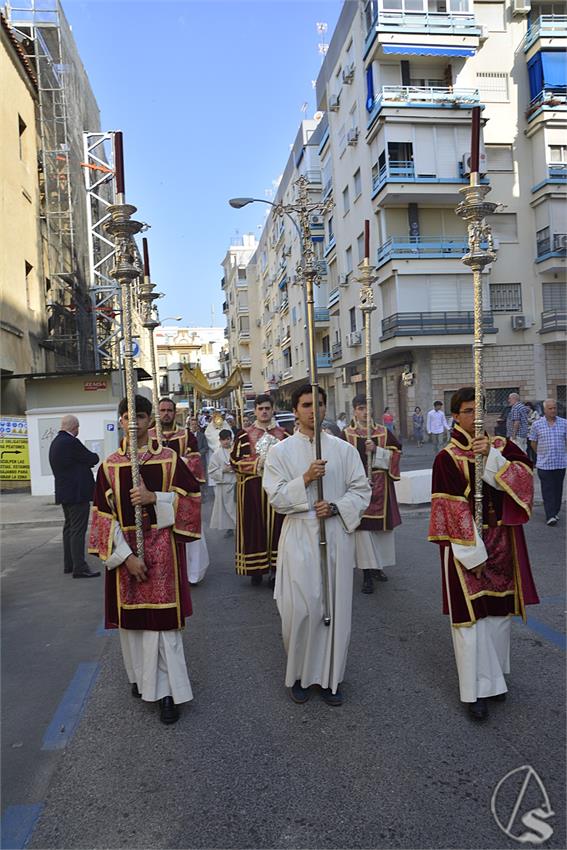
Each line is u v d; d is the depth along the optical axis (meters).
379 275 25.66
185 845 2.59
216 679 4.21
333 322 34.28
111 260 26.67
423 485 10.81
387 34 23.84
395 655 4.48
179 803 2.87
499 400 25.59
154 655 3.61
